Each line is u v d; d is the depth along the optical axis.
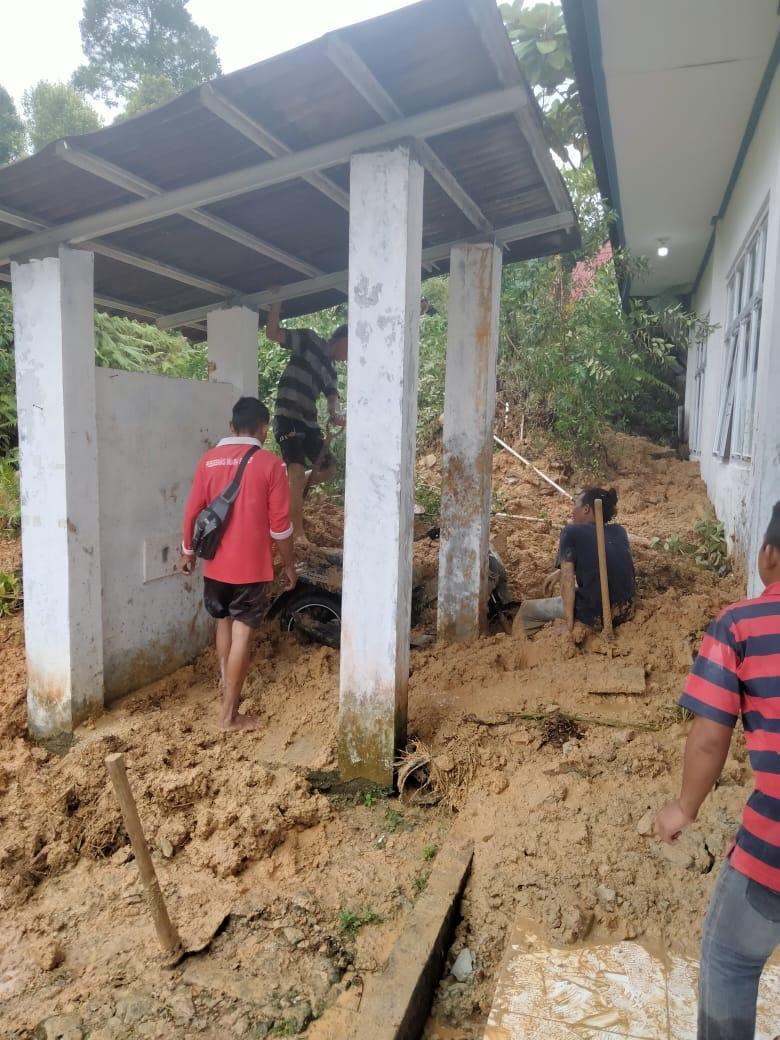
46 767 4.07
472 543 5.10
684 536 8.09
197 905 3.04
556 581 5.50
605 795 3.40
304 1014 2.51
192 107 3.05
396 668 3.59
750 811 1.85
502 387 10.90
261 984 2.65
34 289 4.09
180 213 4.09
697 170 7.79
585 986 2.56
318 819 3.51
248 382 5.83
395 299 3.40
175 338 11.30
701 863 3.00
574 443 10.44
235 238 4.57
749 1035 1.91
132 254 4.73
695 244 10.52
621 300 11.40
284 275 5.45
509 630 5.57
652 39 5.42
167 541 5.00
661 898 2.89
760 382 5.17
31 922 3.02
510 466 10.31
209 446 5.37
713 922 1.94
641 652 4.48
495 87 3.12
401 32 2.74
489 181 4.20
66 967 2.79
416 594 5.83
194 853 3.31
